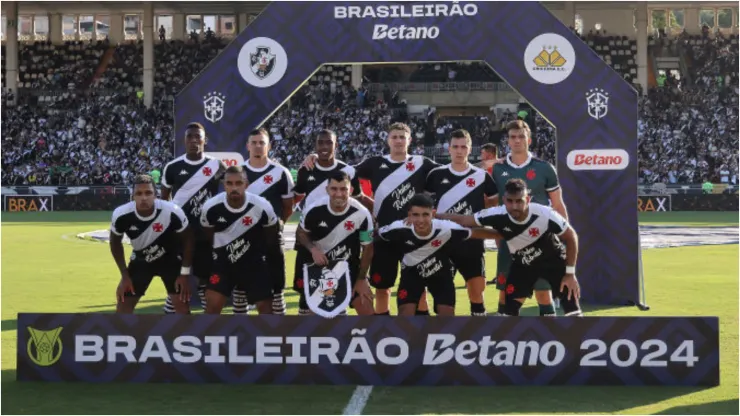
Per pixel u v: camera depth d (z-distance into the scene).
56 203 34.69
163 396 6.27
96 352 6.67
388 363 6.55
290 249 18.11
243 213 7.59
